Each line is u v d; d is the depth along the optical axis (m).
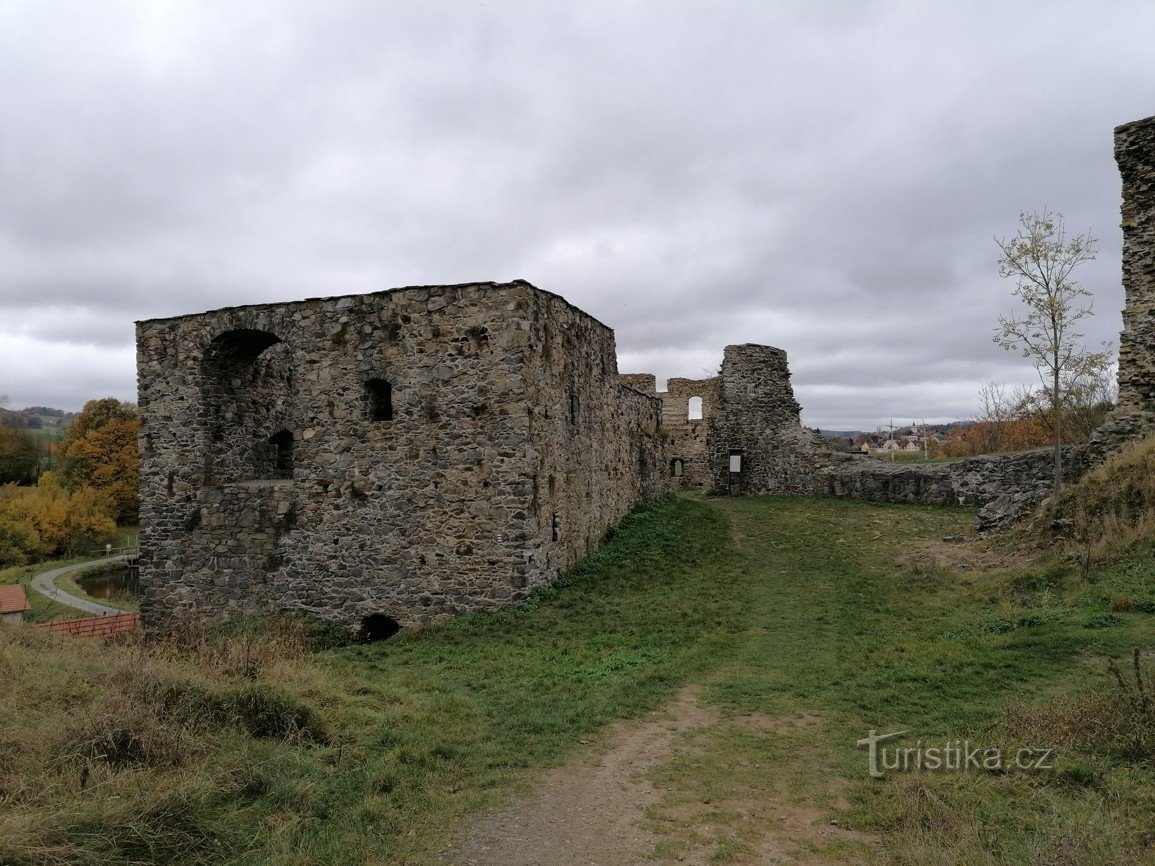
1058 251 17.39
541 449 15.13
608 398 20.67
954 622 11.41
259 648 11.29
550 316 15.87
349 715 8.41
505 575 14.40
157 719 7.13
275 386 19.25
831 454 29.44
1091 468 17.70
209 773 6.36
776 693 9.22
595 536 18.89
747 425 32.03
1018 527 17.09
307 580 15.83
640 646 11.76
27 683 7.98
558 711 8.90
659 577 16.69
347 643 15.11
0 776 5.66
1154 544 11.80
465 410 14.78
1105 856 4.47
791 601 14.26
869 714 8.18
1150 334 18.08
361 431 15.51
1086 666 8.40
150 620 17.12
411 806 6.36
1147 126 18.55
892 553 18.22
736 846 5.61
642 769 7.20
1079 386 21.06
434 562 14.88
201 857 5.16
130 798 5.52
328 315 15.82
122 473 57.28
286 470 19.59
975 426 58.16
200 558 16.78
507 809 6.39
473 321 14.78
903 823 5.61
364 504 15.43
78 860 4.65
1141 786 5.43
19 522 51.72
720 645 11.51
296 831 5.75
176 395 17.22
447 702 9.18
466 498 14.72
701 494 33.38
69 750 6.25
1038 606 11.09
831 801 6.29
